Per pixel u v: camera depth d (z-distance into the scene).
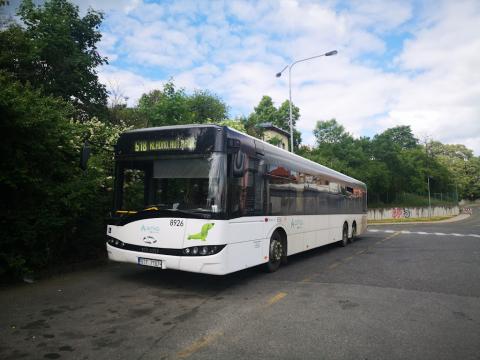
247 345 4.21
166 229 6.48
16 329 4.62
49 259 8.02
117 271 8.35
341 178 14.70
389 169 48.25
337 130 43.84
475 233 23.00
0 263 6.88
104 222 9.18
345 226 15.09
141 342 4.25
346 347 4.21
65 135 7.65
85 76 14.83
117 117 16.59
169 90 17.48
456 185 76.81
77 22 15.59
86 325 4.80
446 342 4.41
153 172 6.95
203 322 4.98
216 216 6.28
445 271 9.05
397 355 4.02
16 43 10.72
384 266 9.78
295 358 3.89
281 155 9.13
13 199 7.07
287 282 7.60
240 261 6.89
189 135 6.70
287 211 9.28
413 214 51.31
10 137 6.68
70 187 7.57
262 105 48.34
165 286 7.03
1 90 6.47
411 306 5.92
